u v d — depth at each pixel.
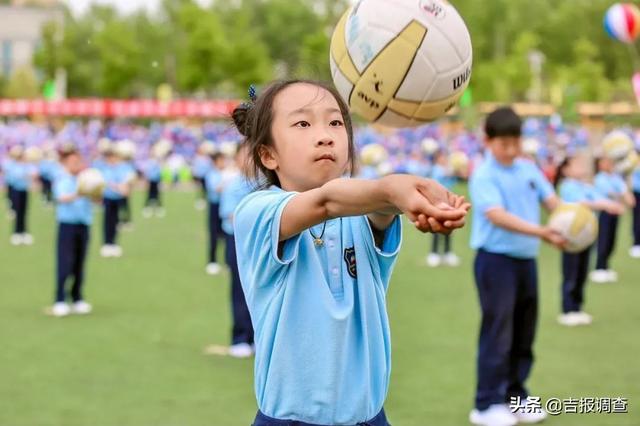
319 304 2.41
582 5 52.38
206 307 9.45
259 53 42.59
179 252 14.31
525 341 5.42
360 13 2.65
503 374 5.28
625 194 11.13
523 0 51.53
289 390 2.42
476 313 8.95
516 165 5.44
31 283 11.13
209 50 41.44
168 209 22.39
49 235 16.86
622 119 33.47
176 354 7.21
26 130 34.81
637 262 12.77
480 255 5.31
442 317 8.73
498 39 50.00
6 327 8.33
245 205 2.45
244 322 7.16
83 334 8.01
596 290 10.41
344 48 2.68
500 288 5.23
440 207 1.85
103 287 10.78
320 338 2.40
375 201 2.03
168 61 52.12
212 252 12.16
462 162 15.04
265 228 2.33
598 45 51.59
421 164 16.33
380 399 2.50
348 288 2.46
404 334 7.93
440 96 2.65
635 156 11.16
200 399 5.88
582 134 28.48
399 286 10.78
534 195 5.45
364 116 2.76
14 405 5.74
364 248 2.51
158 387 6.18
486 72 43.56
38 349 7.40
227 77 42.22
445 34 2.61
